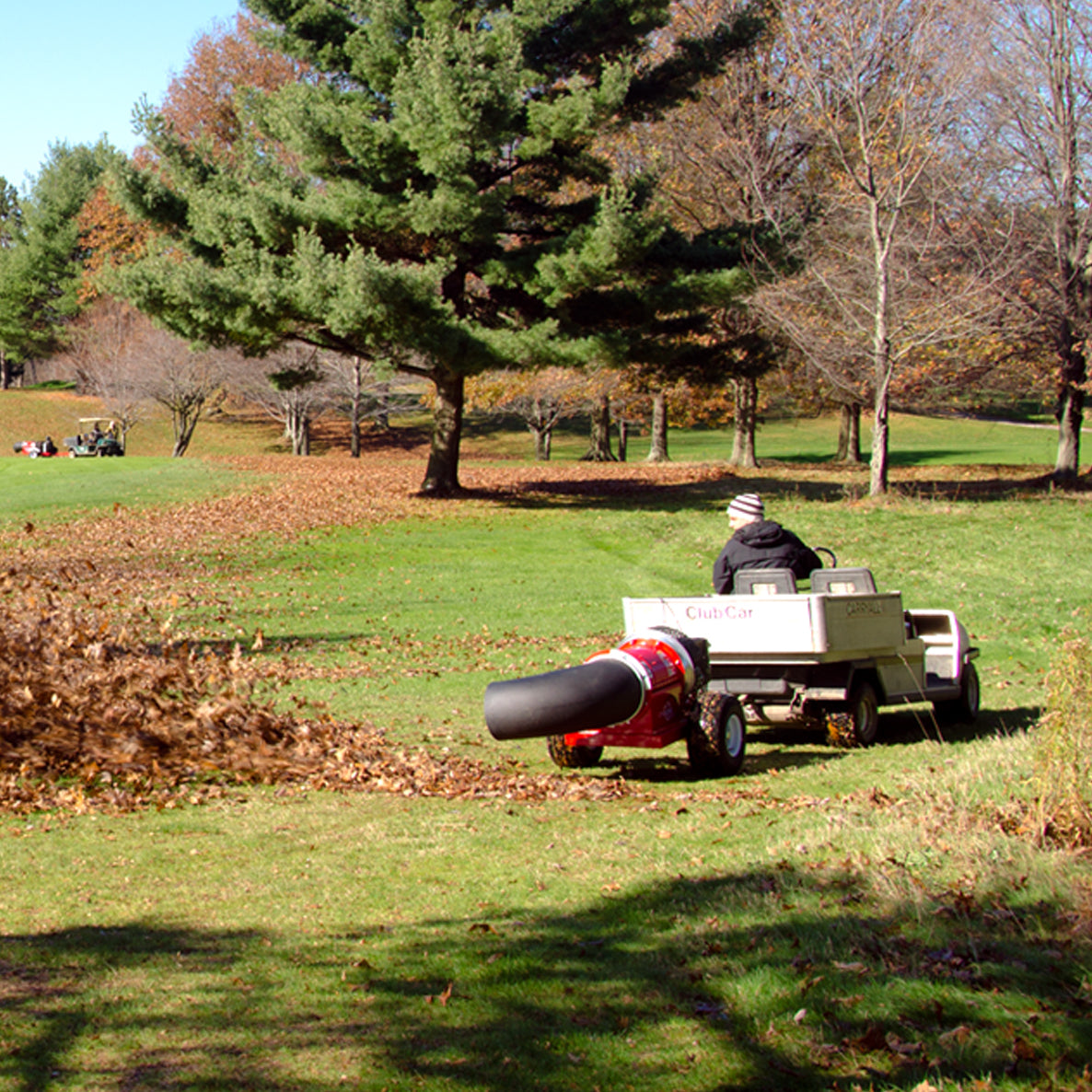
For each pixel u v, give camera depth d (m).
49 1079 3.54
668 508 29.41
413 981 4.30
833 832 5.96
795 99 32.59
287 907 5.18
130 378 52.16
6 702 8.64
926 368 29.27
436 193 25.73
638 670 7.87
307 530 25.97
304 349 49.03
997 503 27.95
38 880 5.59
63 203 75.25
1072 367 29.97
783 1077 3.55
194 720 9.02
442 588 19.77
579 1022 3.94
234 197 27.97
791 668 9.43
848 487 31.16
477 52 25.31
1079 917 4.63
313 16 28.16
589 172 29.12
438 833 6.49
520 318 30.09
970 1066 3.56
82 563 21.42
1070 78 28.09
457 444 32.50
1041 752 5.96
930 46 27.09
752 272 28.14
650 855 5.89
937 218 28.66
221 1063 3.65
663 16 28.33
